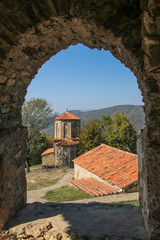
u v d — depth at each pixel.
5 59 2.14
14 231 2.42
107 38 2.02
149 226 1.88
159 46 1.56
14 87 2.72
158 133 1.75
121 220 2.54
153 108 1.78
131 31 1.71
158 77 1.68
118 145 22.97
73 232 2.29
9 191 2.59
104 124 26.19
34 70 3.03
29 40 2.20
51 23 2.02
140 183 2.66
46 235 2.40
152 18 1.50
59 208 3.05
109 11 1.71
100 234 2.21
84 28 2.07
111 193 7.43
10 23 1.90
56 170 16.22
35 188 10.73
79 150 20.94
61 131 21.56
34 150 19.03
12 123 2.85
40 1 1.79
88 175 10.45
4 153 2.45
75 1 1.75
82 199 7.48
